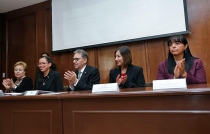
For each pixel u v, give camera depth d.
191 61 1.42
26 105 1.00
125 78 1.39
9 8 3.38
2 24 3.48
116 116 0.81
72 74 1.56
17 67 2.25
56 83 1.93
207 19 2.11
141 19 2.38
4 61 3.42
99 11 2.66
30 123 0.98
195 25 2.15
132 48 2.45
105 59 2.61
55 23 2.96
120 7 2.52
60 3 2.96
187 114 0.69
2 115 1.07
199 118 0.68
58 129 0.91
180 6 2.19
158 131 0.73
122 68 1.82
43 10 3.17
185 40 1.44
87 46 2.68
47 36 3.09
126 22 2.46
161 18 2.27
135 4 2.43
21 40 3.34
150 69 2.34
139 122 0.76
